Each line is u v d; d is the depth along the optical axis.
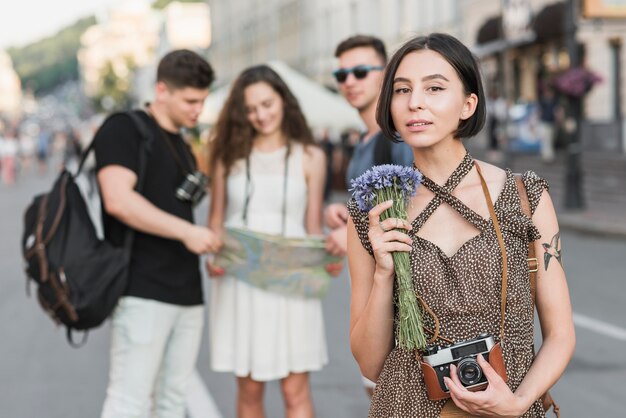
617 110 24.59
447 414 2.13
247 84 4.21
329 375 6.37
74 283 3.69
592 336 7.45
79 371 6.74
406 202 2.18
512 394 2.04
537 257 2.20
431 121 2.15
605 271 10.73
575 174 16.33
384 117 2.23
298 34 53.84
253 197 4.26
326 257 4.14
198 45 93.38
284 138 4.31
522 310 2.12
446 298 2.10
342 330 7.89
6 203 26.52
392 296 2.20
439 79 2.14
